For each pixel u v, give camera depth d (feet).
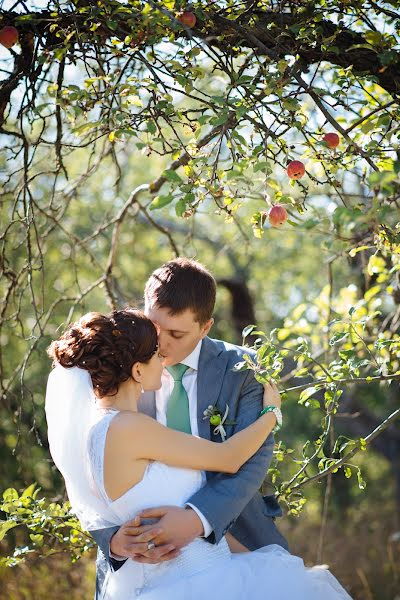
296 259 34.14
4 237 12.50
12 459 21.54
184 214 9.02
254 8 9.99
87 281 28.73
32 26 9.97
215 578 7.96
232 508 8.23
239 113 8.93
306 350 10.48
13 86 10.44
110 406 8.26
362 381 10.77
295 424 31.91
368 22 10.07
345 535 27.76
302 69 10.19
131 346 8.17
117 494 7.97
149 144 9.38
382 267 12.82
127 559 8.21
